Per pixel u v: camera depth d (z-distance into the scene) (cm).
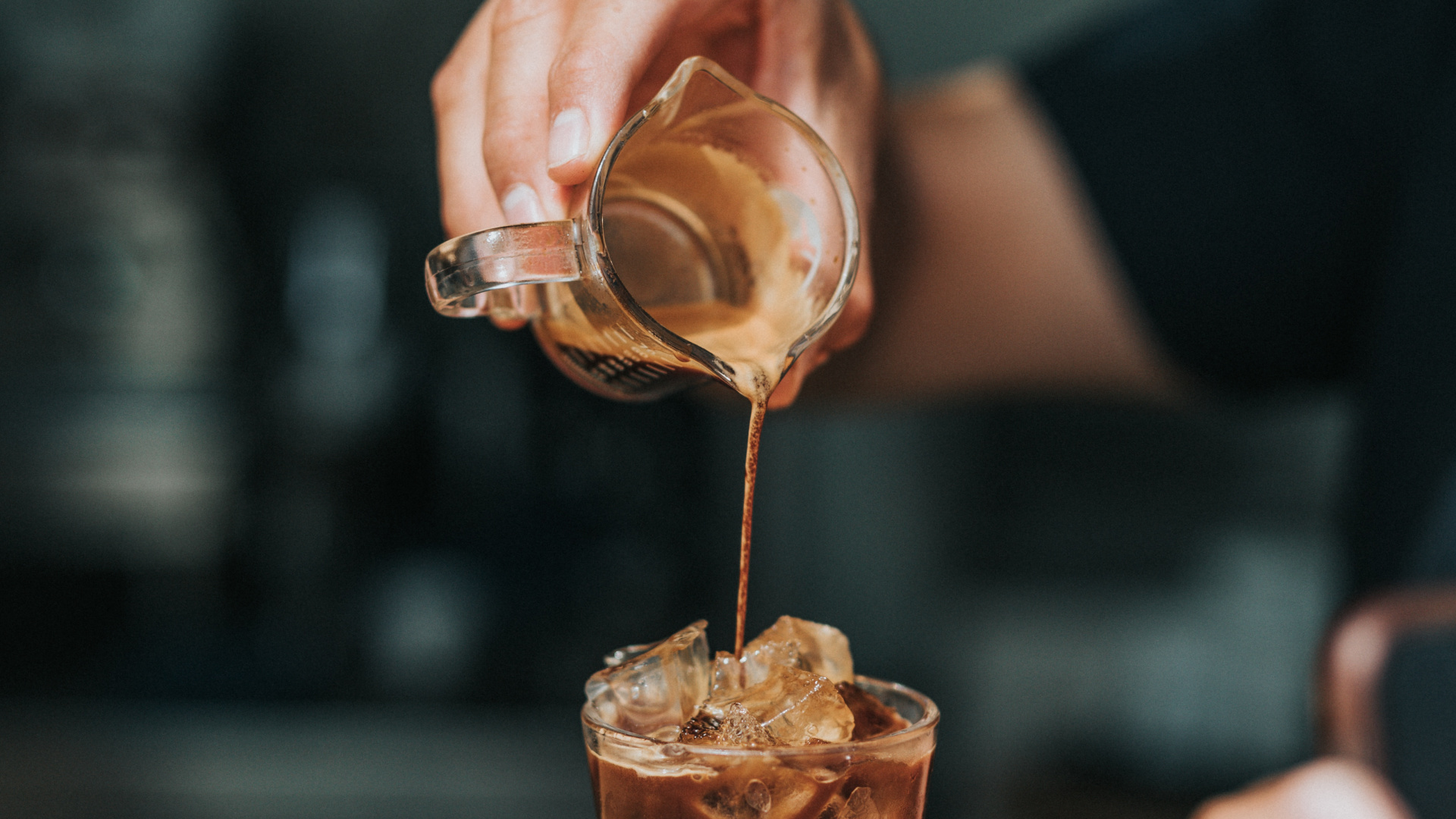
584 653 398
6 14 413
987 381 175
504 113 89
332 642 413
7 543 428
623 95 84
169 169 432
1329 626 133
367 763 361
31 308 427
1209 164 166
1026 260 167
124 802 346
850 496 372
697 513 394
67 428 427
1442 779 125
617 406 400
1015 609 362
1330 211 165
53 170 427
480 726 380
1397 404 153
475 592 406
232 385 431
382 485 426
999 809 327
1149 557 354
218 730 375
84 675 406
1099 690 353
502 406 416
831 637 98
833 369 159
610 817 81
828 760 76
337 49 429
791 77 106
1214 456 346
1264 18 169
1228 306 170
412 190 436
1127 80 169
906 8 354
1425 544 148
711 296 96
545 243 80
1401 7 159
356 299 429
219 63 427
